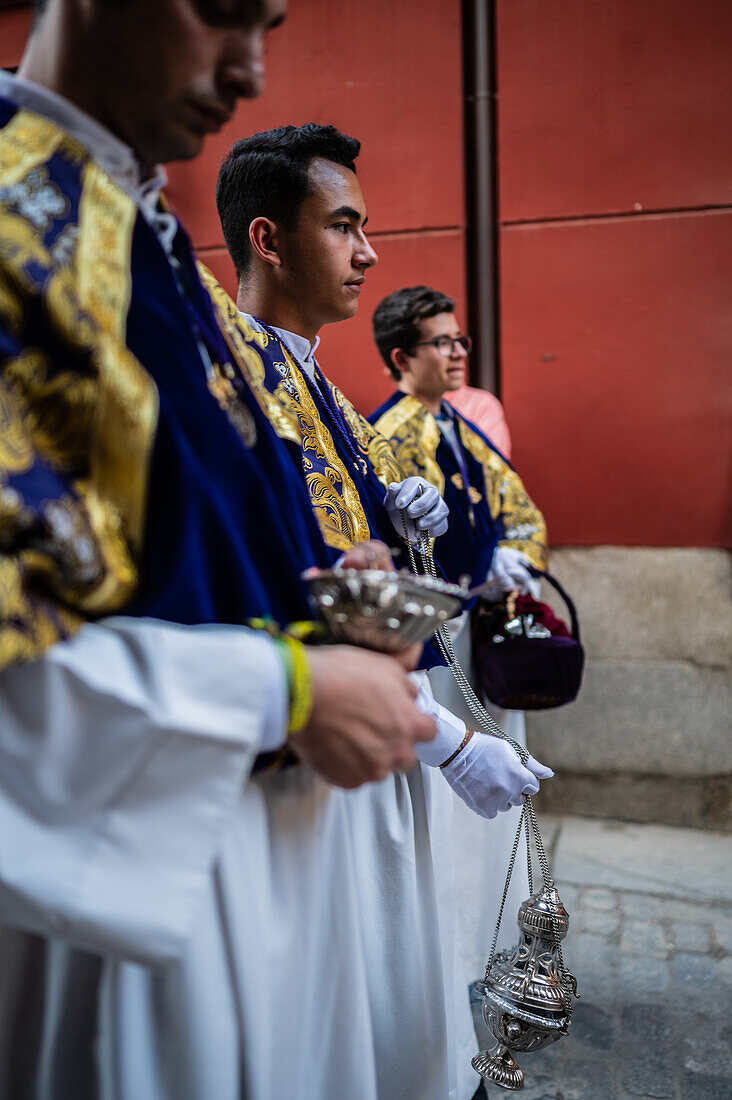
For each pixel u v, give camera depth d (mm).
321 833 987
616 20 3541
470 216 3768
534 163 3656
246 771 764
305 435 1287
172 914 731
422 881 1396
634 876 3139
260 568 912
